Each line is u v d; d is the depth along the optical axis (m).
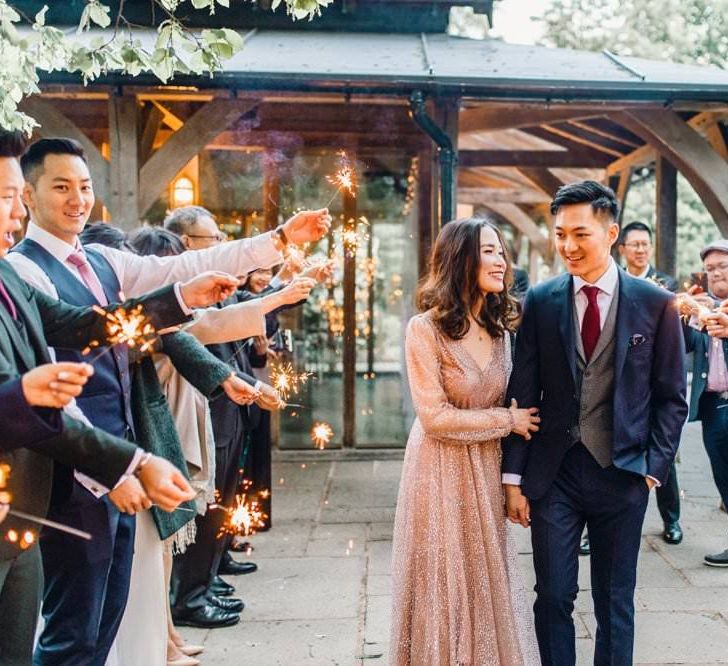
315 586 4.31
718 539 5.05
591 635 3.65
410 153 7.70
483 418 2.68
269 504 5.27
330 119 7.64
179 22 2.90
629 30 16.81
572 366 2.73
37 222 2.52
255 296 4.33
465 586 2.69
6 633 2.06
